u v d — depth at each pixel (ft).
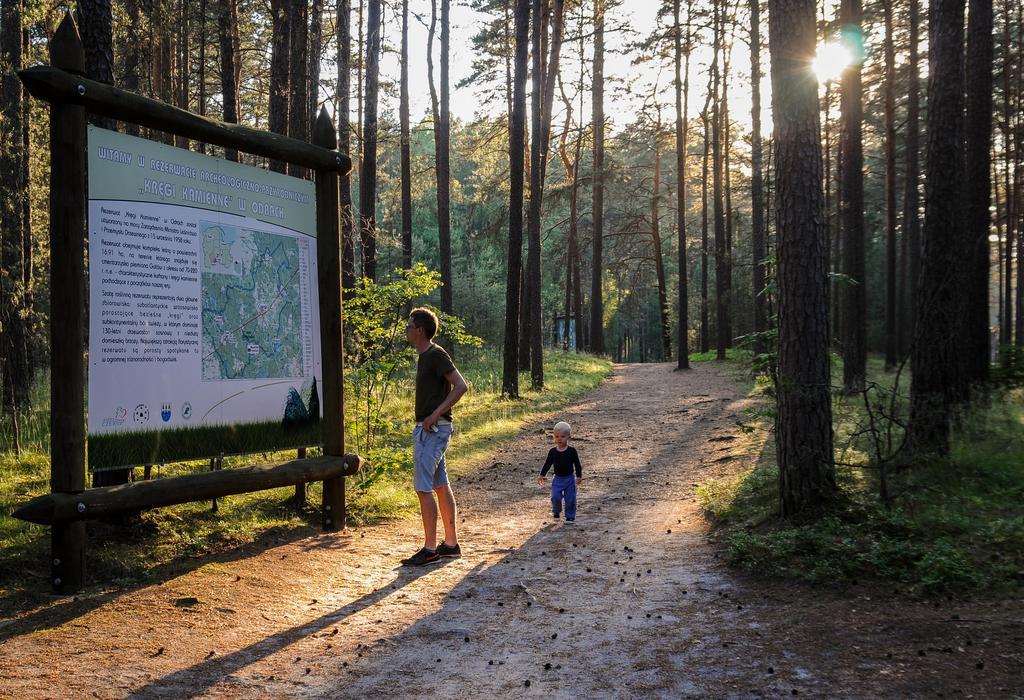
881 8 82.28
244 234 23.13
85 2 24.47
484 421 55.36
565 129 126.41
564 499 27.89
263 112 110.63
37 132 47.11
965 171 43.09
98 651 13.85
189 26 70.38
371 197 71.20
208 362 21.84
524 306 81.25
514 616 16.79
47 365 55.52
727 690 12.12
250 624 16.01
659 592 18.03
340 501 25.44
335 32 72.54
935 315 30.27
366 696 12.51
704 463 38.24
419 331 22.02
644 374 102.68
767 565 18.62
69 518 16.80
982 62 41.78
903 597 15.78
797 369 22.44
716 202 120.88
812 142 22.39
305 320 25.26
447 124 82.33
